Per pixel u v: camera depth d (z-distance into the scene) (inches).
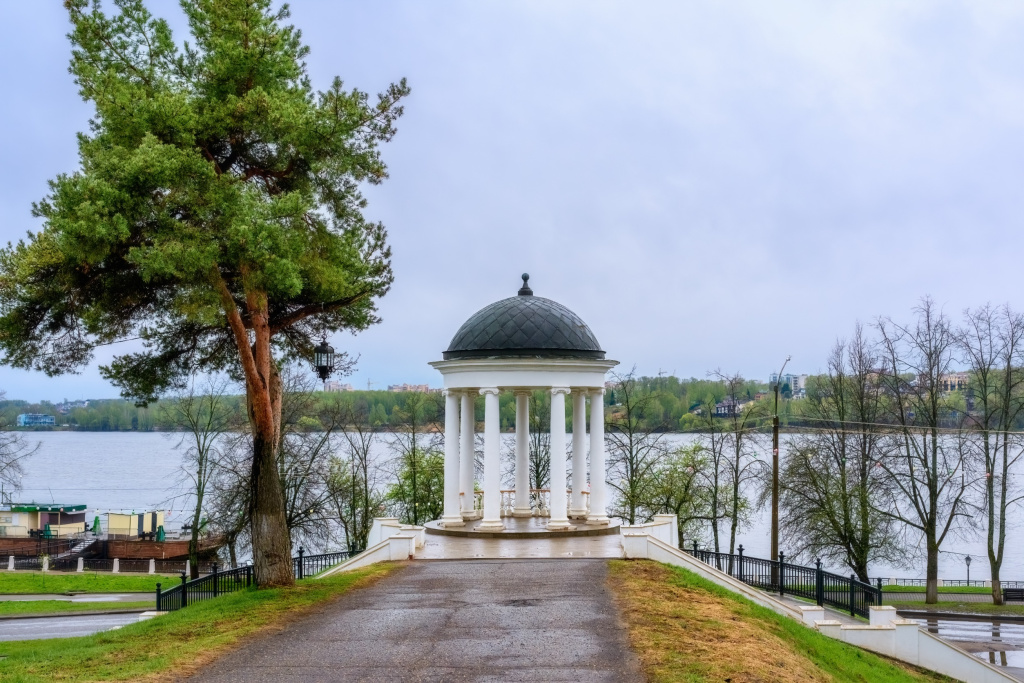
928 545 1731.1
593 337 1217.4
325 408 2010.3
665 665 536.7
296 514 1841.8
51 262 721.6
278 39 814.5
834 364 1892.2
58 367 800.9
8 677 531.2
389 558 968.9
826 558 1857.8
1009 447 1784.0
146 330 875.4
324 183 841.5
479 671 526.3
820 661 674.8
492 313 1194.0
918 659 922.7
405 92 855.7
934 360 1774.1
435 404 2225.6
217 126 775.7
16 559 2062.0
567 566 905.5
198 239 713.0
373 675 521.3
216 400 1943.9
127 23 808.3
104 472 5113.2
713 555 1524.4
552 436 1154.7
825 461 1795.0
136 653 588.4
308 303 903.1
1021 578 2261.3
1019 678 1115.9
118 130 748.6
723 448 1956.2
